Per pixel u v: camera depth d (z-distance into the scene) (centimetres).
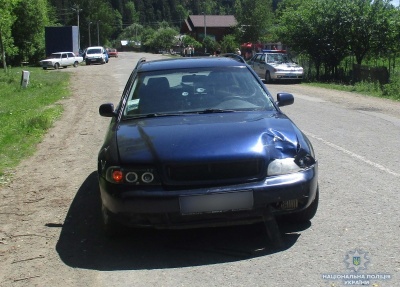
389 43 2558
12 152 870
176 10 15588
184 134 440
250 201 400
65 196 609
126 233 460
